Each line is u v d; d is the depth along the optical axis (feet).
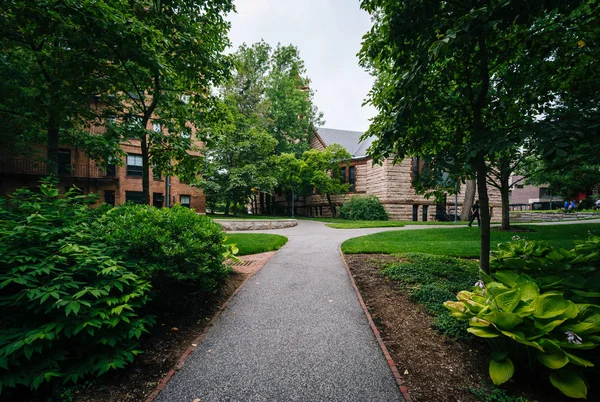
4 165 56.24
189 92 28.17
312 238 44.37
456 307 11.64
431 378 9.77
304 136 118.21
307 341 12.53
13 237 10.34
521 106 15.71
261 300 17.61
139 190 72.08
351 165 99.66
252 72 103.60
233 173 81.82
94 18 15.62
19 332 8.87
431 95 14.73
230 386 9.49
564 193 36.55
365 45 16.22
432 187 17.11
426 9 12.91
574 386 8.07
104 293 9.91
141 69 22.57
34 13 15.37
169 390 9.27
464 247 29.94
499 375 8.82
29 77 28.45
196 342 12.46
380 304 16.31
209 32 25.58
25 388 8.91
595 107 14.02
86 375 9.82
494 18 11.36
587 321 9.37
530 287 10.84
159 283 15.15
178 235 14.92
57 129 27.66
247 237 40.50
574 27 13.78
